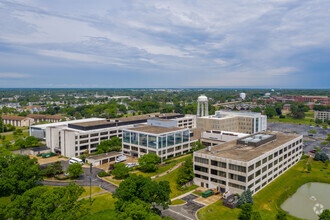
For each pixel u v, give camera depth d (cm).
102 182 11538
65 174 12456
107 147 15888
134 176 8244
